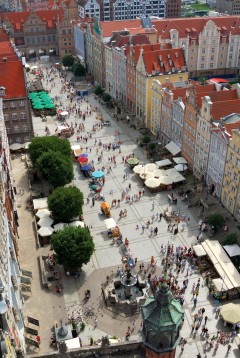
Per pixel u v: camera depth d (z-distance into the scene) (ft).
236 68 583.17
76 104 498.28
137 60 433.07
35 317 217.77
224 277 230.68
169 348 116.06
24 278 238.27
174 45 542.16
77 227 246.06
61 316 219.00
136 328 212.84
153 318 111.65
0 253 146.00
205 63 568.82
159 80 411.54
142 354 129.39
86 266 252.83
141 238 276.00
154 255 261.24
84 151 386.73
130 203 312.71
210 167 310.86
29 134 394.11
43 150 328.49
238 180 270.67
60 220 280.92
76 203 275.18
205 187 320.09
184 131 346.74
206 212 294.66
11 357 109.09
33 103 472.85
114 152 385.29
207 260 252.01
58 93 532.32
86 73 614.34
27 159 369.91
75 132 424.05
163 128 391.04
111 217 296.71
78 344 193.47
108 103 492.54
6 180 250.98
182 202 311.88
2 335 104.99
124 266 252.42
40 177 342.44
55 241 235.40
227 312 209.77
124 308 223.51
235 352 199.52
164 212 299.58
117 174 351.05
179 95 364.58
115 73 501.15
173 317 111.96
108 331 211.00
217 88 350.64
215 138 294.66
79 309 223.92
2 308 116.16
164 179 325.42
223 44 560.20
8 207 236.22
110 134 420.77
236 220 281.13
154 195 322.14
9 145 390.63
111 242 272.72
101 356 129.70
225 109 303.89
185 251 261.03
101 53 535.60
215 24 558.56
